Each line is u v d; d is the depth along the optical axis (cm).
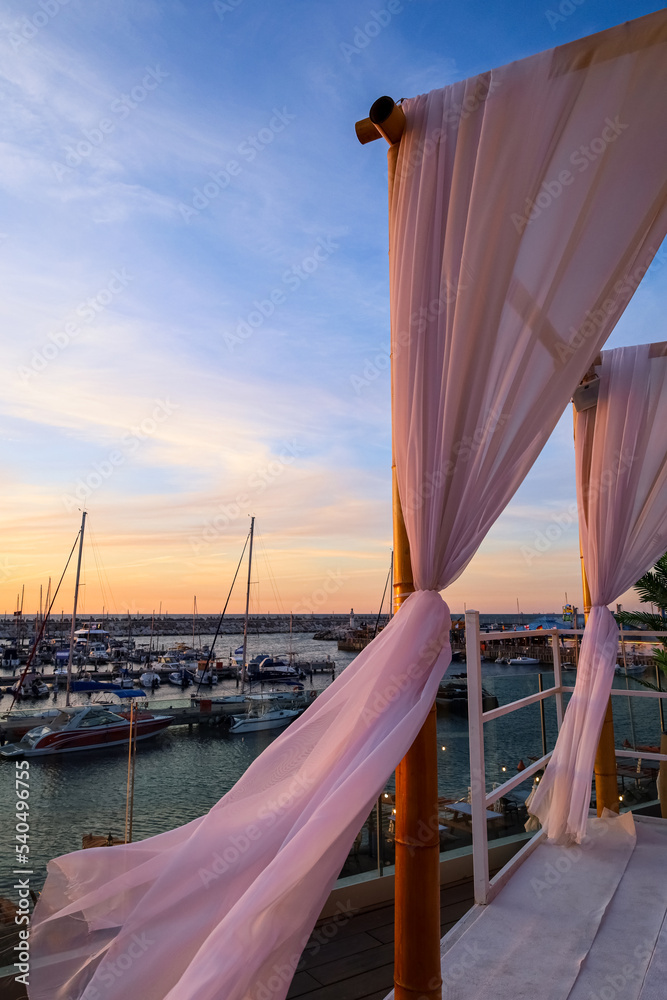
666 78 150
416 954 148
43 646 4059
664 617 457
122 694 2378
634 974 184
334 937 214
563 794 294
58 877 161
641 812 374
